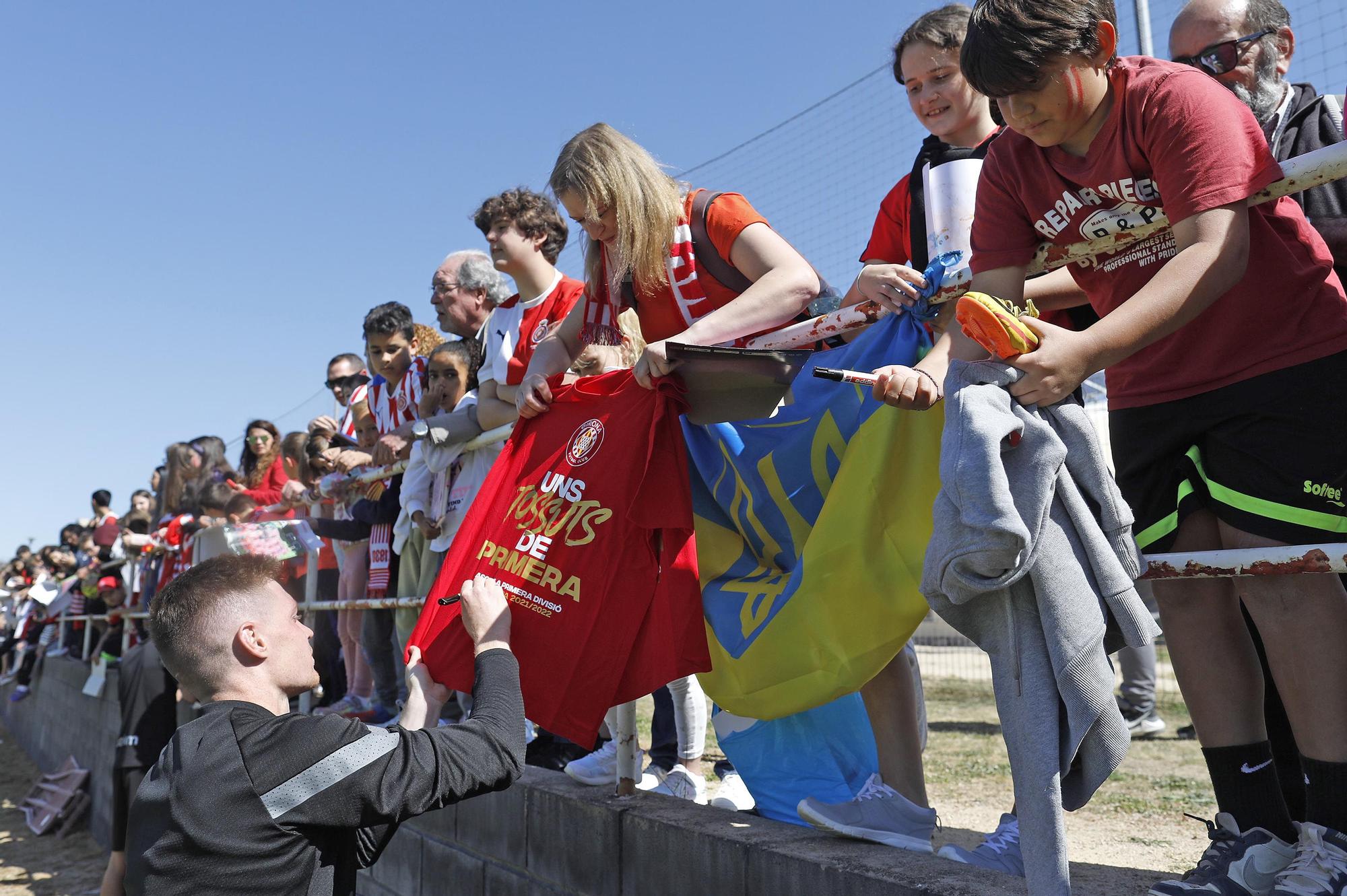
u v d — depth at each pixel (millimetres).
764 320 2189
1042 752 1378
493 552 2328
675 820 2131
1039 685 1400
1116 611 1423
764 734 2287
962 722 5918
